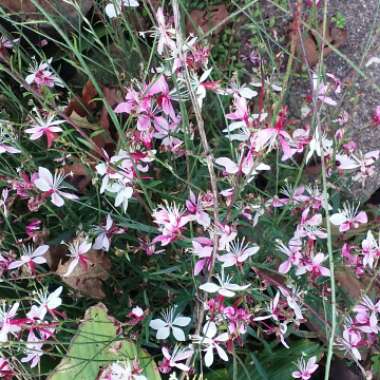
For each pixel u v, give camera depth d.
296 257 0.42
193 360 0.42
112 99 0.52
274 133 0.33
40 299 0.41
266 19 0.60
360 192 0.56
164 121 0.43
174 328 0.42
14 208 0.52
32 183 0.44
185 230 0.47
